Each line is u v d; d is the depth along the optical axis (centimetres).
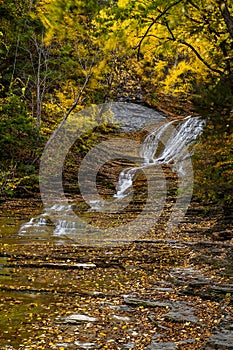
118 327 484
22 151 1614
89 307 546
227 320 490
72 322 496
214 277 642
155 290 606
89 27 743
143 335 463
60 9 514
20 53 1875
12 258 767
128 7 621
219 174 865
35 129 1564
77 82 1833
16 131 1614
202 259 736
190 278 645
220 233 897
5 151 1534
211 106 645
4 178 1397
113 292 599
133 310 536
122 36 670
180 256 774
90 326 486
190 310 529
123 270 712
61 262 743
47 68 1780
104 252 809
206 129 721
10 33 1730
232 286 595
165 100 2678
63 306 547
